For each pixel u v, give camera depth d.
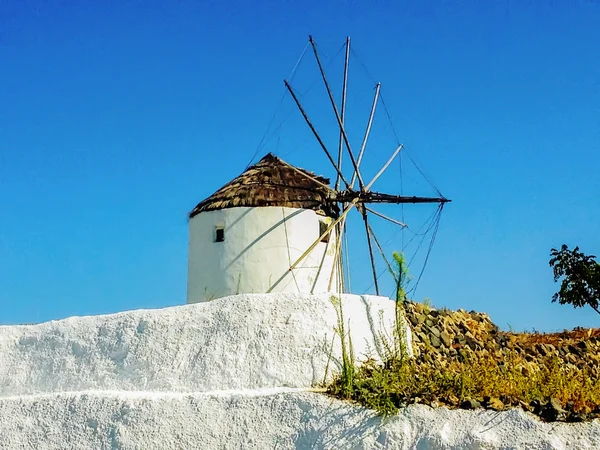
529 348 15.68
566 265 18.81
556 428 9.46
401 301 13.38
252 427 11.12
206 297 17.17
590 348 16.08
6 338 15.09
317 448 10.52
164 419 11.70
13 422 12.79
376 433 10.27
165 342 13.29
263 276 16.88
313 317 12.68
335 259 16.78
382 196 18.11
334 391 11.12
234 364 12.54
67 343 14.31
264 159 19.28
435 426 10.00
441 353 14.41
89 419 12.26
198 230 17.77
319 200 17.75
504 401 10.18
